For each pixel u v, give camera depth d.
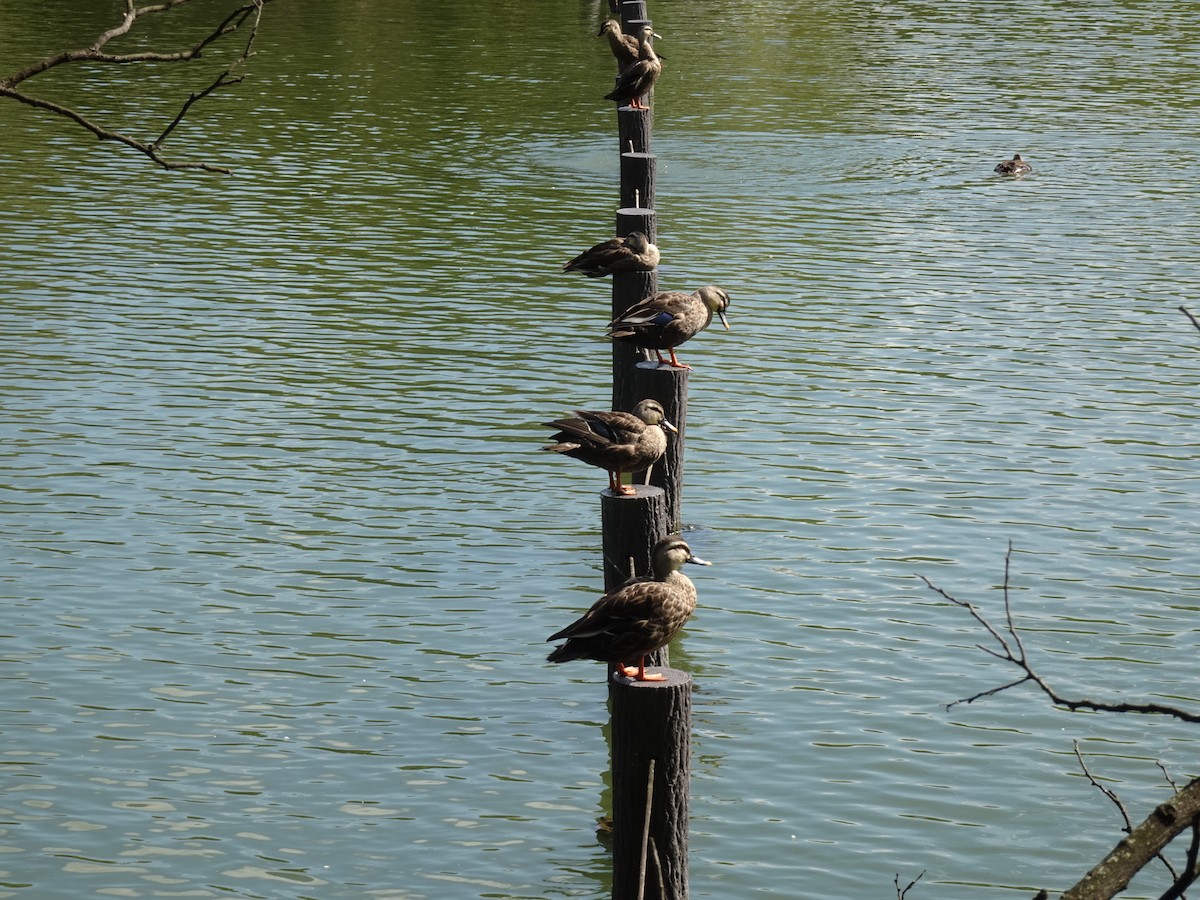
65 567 18.98
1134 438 23.58
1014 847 13.58
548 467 22.58
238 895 12.84
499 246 34.09
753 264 32.72
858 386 25.77
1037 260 33.44
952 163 42.09
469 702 16.22
